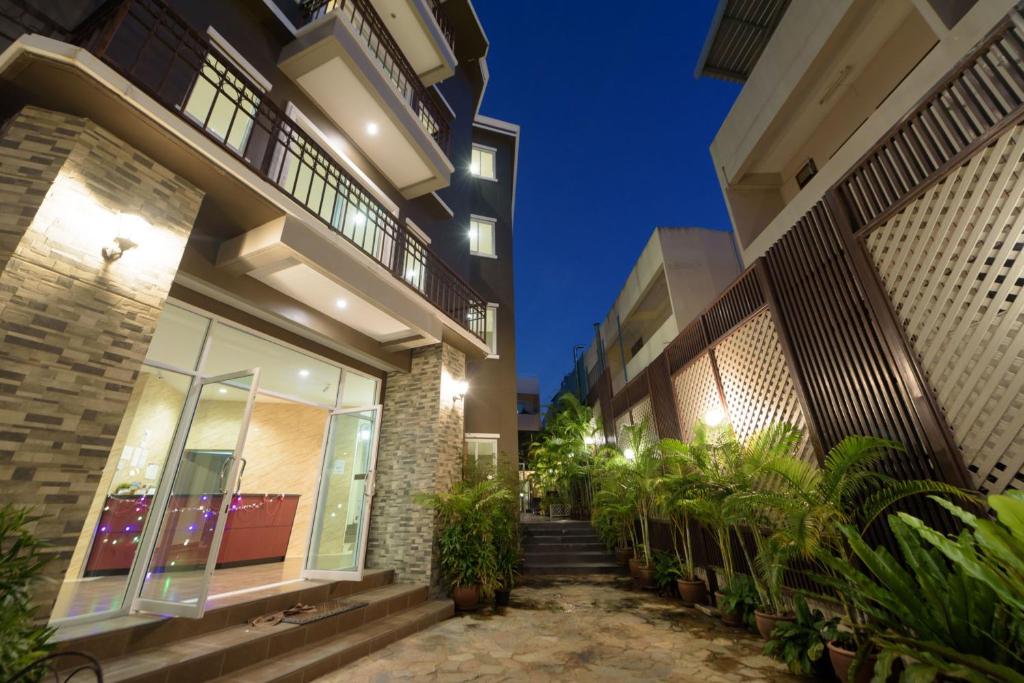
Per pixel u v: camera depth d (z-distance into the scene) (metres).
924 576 2.39
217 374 4.53
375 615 4.67
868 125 5.34
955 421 3.09
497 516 6.30
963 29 4.14
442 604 5.41
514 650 4.15
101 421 2.84
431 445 6.39
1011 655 2.07
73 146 2.96
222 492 3.72
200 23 4.99
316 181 6.46
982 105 3.10
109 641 2.92
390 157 7.61
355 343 6.03
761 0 8.41
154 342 3.99
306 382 5.72
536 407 24.19
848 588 2.86
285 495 6.74
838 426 4.15
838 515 3.45
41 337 2.64
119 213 3.14
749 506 4.43
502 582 6.03
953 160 3.19
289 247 4.03
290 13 6.46
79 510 2.67
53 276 2.74
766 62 7.77
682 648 4.17
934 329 3.29
